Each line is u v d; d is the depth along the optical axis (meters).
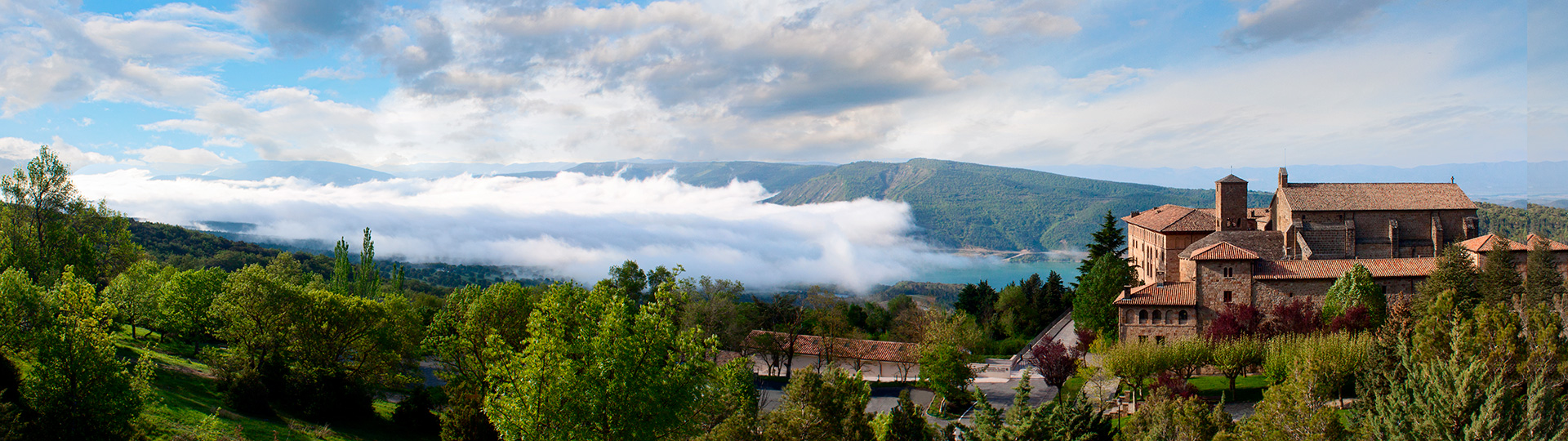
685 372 37.72
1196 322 85.81
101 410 43.22
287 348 69.31
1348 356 62.50
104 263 106.94
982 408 51.12
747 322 109.38
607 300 40.91
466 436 51.34
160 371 67.00
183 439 49.31
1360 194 104.50
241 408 60.16
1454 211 101.31
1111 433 50.56
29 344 47.62
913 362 99.88
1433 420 37.47
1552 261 43.72
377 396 79.88
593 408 35.06
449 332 67.06
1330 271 84.69
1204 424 43.03
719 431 42.19
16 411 42.84
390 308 79.44
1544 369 40.53
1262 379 76.69
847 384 49.22
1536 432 36.09
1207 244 101.38
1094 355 92.06
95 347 43.72
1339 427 38.66
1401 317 64.31
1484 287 73.00
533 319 39.16
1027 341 119.81
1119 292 97.56
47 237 89.06
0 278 50.09
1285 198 105.25
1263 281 84.88
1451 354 43.44
